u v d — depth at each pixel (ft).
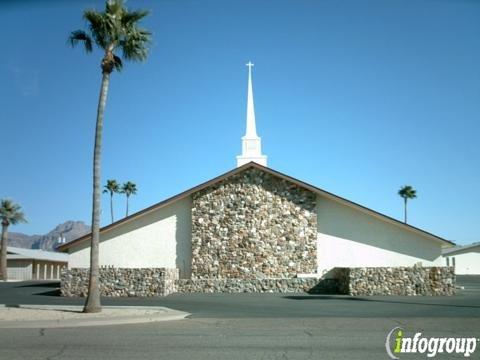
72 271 99.09
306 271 113.29
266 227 114.93
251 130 146.30
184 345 40.14
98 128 68.49
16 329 51.55
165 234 117.60
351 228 115.96
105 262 117.29
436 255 114.32
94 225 67.00
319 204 117.39
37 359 34.60
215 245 114.52
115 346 39.83
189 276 115.44
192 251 114.93
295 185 116.88
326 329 49.49
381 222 115.75
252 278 112.37
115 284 97.25
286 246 114.21
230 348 38.68
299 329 49.62
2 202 206.28
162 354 36.29
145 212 117.29
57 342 42.04
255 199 116.06
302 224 115.14
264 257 113.60
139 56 71.36
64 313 63.77
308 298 89.76
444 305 75.00
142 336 45.27
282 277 112.68
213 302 82.23
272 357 35.04
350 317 60.08
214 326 52.42
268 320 57.36
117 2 69.05
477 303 77.97
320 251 115.24
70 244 117.80
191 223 116.98
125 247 117.70
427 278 96.17
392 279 96.68
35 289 120.16
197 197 117.19
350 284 97.04
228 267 113.39
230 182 117.19
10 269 213.46
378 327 50.80
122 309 69.05
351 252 115.14
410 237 115.24
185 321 57.16
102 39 69.26
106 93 69.36
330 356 35.45
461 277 198.18
